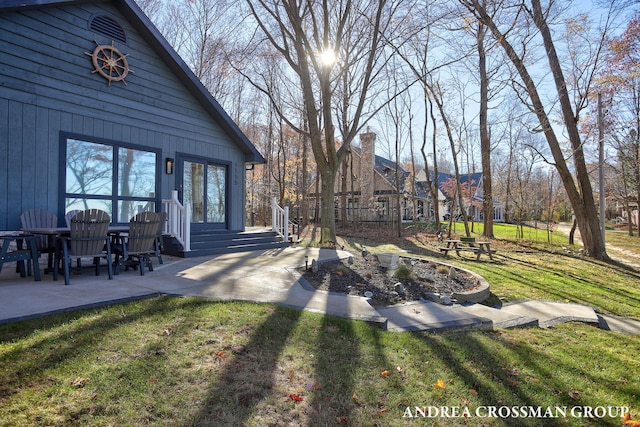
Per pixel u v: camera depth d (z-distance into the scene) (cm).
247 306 404
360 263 752
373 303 500
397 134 1783
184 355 285
